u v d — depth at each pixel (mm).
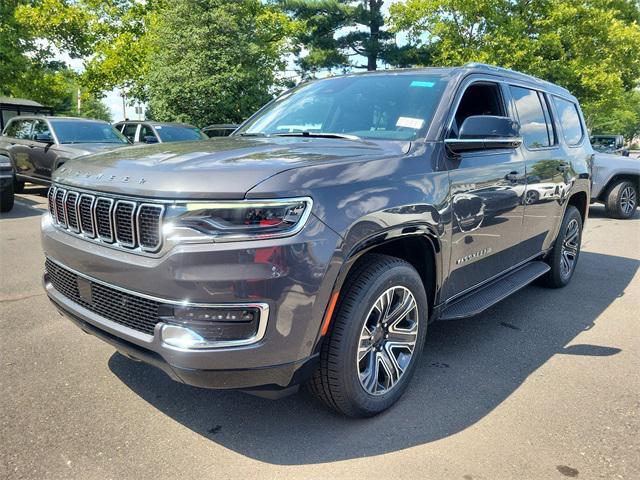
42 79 21828
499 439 2678
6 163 9031
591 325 4379
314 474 2377
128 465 2408
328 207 2361
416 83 3588
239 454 2516
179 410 2895
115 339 2543
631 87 28453
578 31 22734
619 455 2559
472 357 3688
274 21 24266
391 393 2893
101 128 11234
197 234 2203
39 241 7082
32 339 3779
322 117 3689
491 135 3188
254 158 2553
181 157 2615
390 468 2428
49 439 2588
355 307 2559
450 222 3109
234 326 2223
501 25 21266
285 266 2217
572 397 3133
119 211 2449
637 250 7633
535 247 4590
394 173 2766
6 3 20594
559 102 5133
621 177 10695
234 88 20844
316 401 3029
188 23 20906
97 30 23656
